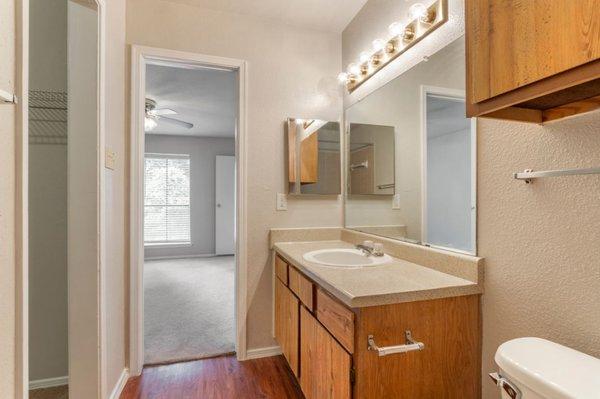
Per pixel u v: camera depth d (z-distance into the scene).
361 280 1.27
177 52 2.10
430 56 1.52
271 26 2.31
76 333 1.48
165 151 5.90
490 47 0.86
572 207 0.93
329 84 2.44
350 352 1.13
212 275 4.64
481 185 1.23
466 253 1.30
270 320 2.30
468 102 0.93
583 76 0.66
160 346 2.41
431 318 1.17
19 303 0.82
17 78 0.81
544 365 0.79
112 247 1.73
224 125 5.16
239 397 1.82
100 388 1.50
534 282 1.04
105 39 1.58
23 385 0.82
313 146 2.37
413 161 1.66
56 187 1.92
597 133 0.87
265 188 2.29
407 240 1.70
